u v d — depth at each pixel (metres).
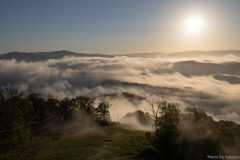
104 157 18.66
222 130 21.73
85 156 19.36
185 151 16.70
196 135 18.48
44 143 25.56
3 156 19.94
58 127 40.47
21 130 25.45
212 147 17.03
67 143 25.58
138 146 21.31
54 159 18.83
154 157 16.69
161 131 18.23
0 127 23.69
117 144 23.77
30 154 21.02
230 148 17.25
